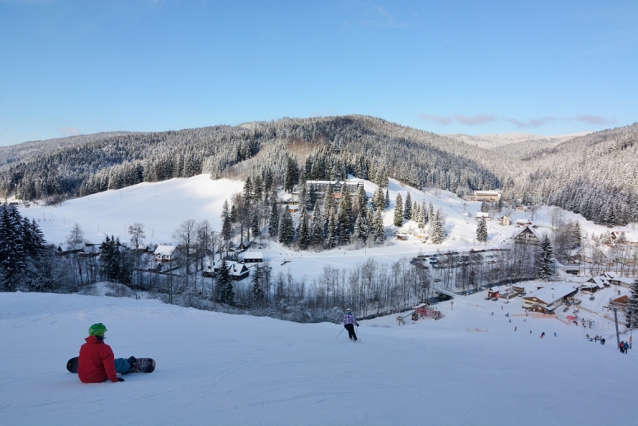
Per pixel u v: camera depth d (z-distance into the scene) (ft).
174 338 58.13
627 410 41.65
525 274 358.23
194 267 349.00
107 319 76.18
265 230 477.36
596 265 407.85
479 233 470.80
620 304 263.90
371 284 294.87
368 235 447.83
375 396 34.09
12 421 21.71
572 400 42.60
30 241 224.33
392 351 61.31
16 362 39.93
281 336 65.98
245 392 31.58
